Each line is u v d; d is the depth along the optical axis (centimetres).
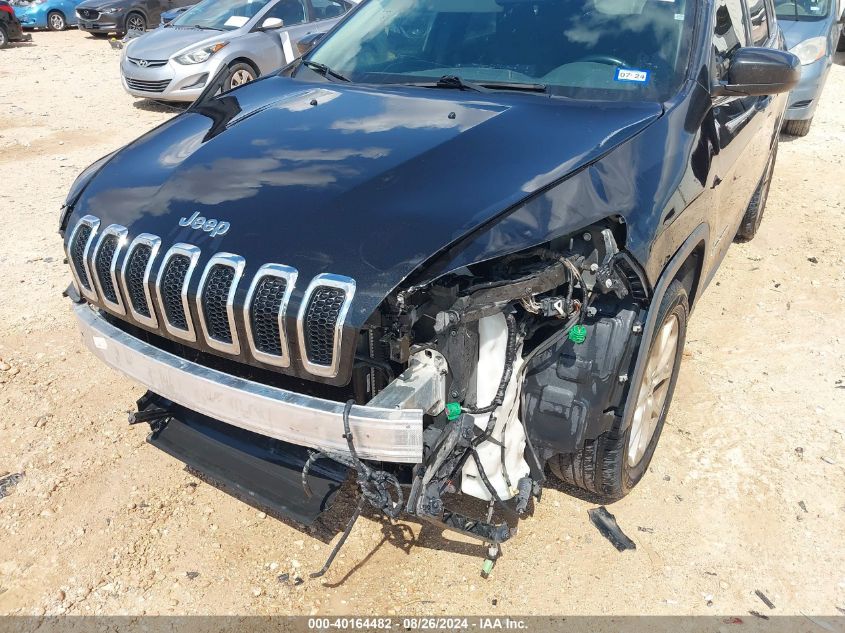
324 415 195
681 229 258
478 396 217
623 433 247
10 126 843
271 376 233
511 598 247
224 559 264
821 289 462
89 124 857
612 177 228
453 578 255
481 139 238
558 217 209
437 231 198
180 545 270
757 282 471
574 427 232
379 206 210
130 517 282
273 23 921
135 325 238
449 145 236
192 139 278
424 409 202
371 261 195
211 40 889
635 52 290
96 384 366
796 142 780
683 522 279
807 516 282
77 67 1244
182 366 220
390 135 249
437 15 337
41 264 497
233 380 211
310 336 197
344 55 345
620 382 237
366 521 280
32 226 561
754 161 398
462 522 226
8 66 1242
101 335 244
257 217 215
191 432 261
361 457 196
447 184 216
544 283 209
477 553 266
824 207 602
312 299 196
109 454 317
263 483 237
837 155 737
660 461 310
